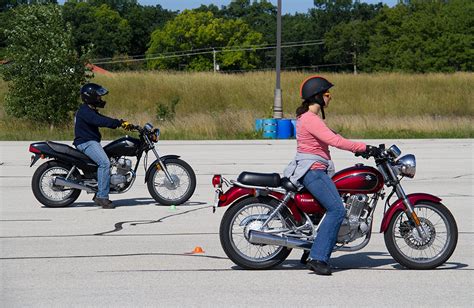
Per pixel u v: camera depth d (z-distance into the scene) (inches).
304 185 408.5
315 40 5703.7
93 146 642.8
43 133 1585.9
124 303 356.2
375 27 4709.6
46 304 354.0
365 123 1797.5
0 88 2338.8
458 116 2324.1
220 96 2422.5
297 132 414.6
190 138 1571.1
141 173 921.5
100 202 646.5
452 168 986.1
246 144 1396.4
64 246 491.8
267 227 414.9
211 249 482.6
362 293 375.2
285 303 356.5
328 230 405.4
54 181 642.2
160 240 511.8
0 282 396.2
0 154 1184.8
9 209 649.0
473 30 3878.0
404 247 475.8
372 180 410.3
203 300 361.4
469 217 599.8
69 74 1664.6
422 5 4333.2
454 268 430.9
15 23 1676.9
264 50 5669.3
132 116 1967.3
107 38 5378.9
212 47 5108.3
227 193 415.5
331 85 411.5
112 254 467.5
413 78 2716.5
